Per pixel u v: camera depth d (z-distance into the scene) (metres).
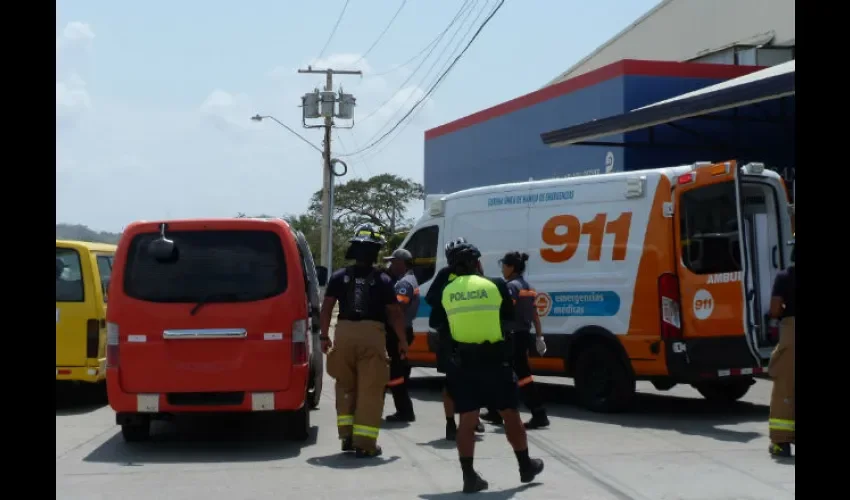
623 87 23.12
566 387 14.24
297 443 9.58
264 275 8.98
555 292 11.62
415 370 17.17
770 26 31.19
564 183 11.80
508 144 28.94
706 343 10.30
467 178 31.97
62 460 8.66
